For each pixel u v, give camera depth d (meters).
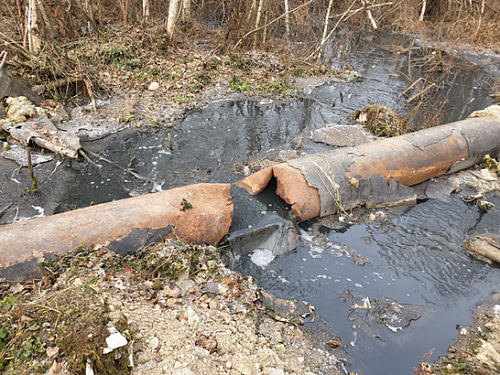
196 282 4.02
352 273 4.82
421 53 15.98
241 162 7.18
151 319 3.39
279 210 5.45
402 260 5.09
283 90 10.91
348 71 12.93
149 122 8.38
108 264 3.80
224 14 15.67
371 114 9.11
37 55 9.06
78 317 2.97
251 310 3.93
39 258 3.65
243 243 4.85
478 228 5.78
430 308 4.41
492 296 4.62
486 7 18.94
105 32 11.58
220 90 10.39
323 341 3.87
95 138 7.66
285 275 4.69
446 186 6.66
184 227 4.39
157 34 11.30
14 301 3.17
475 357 3.79
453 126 7.09
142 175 6.64
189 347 3.21
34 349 2.82
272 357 3.37
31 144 6.96
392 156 6.09
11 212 5.41
